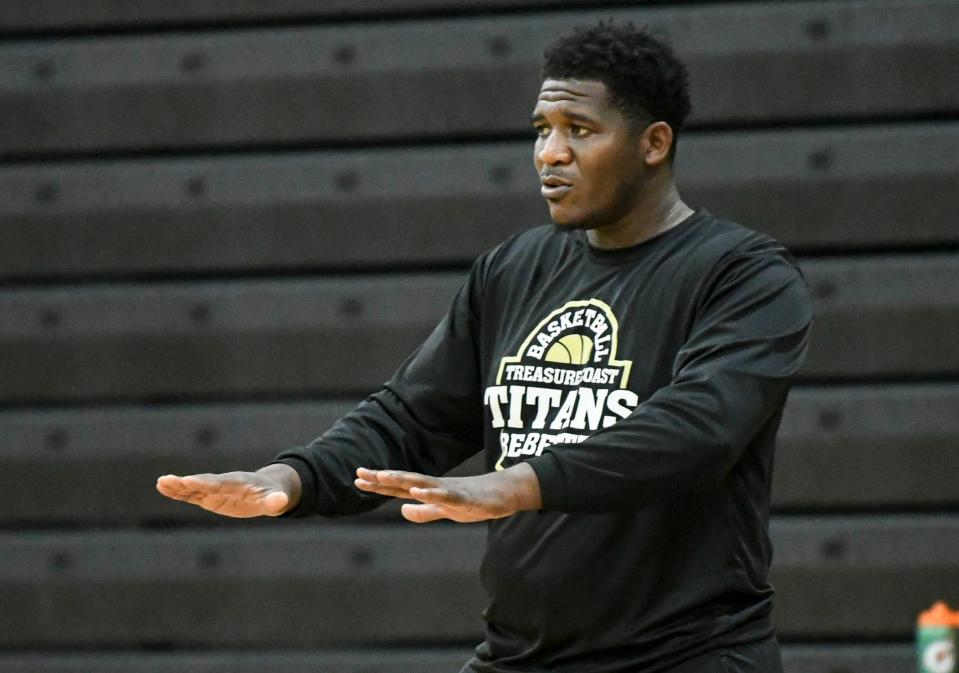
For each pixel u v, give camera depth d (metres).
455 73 15.50
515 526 7.61
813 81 14.88
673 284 7.49
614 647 7.39
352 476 7.96
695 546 7.33
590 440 6.68
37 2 16.33
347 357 15.59
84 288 16.17
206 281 16.05
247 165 15.84
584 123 7.49
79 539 15.90
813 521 14.71
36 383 16.12
